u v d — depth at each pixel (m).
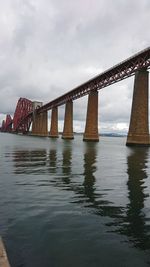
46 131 184.75
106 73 91.19
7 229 8.90
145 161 33.00
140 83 69.50
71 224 9.52
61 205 12.03
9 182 17.50
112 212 11.10
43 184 17.00
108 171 23.56
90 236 8.48
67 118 132.50
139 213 11.02
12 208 11.35
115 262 6.92
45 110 182.62
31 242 7.94
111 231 8.95
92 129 103.38
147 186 16.88
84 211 11.16
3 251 5.57
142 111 68.69
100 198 13.51
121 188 16.16
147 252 7.50
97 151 51.22
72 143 86.31
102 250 7.55
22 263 6.75
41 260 6.92
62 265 6.71
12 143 77.50
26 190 15.07
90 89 104.38
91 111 103.19
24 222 9.61
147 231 9.02
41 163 29.00
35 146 63.75
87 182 17.98
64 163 29.34
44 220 9.89
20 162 29.72
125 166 27.62
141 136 68.25
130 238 8.41
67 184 17.14
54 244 7.84
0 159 32.78
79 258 7.07
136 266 6.75
